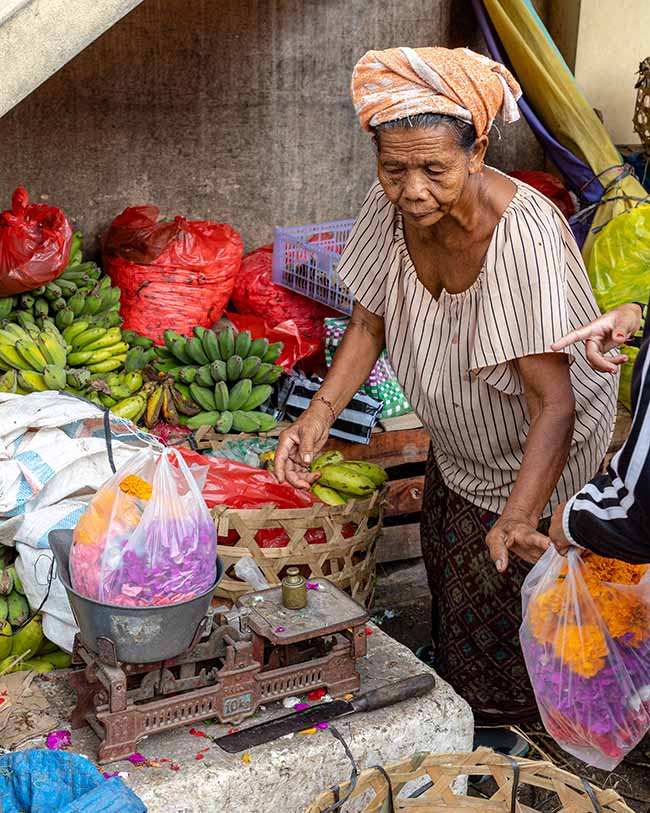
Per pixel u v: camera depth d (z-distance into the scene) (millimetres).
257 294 4004
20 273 3291
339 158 4484
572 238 2293
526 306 2164
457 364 2338
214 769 2029
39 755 1883
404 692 2271
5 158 3887
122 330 3762
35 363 3225
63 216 3424
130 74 4000
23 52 2203
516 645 2607
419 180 1956
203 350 3588
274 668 2219
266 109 4281
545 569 2074
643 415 1650
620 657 2035
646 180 4258
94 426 2738
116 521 1978
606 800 1949
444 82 1883
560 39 4660
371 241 2457
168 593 1967
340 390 2568
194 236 3789
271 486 2902
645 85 4176
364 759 2182
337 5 4289
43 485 2529
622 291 3693
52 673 2357
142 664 2047
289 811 2111
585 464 2514
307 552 2779
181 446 3227
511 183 2215
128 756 2037
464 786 2357
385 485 3045
